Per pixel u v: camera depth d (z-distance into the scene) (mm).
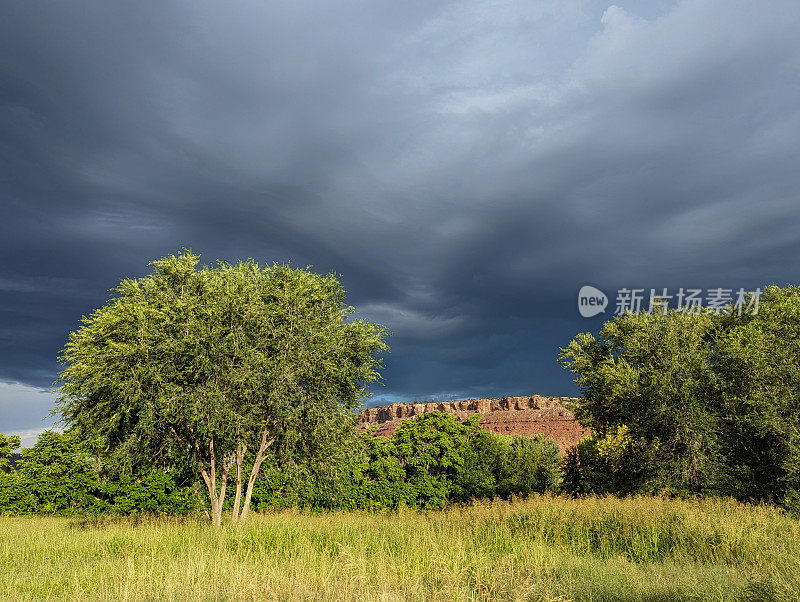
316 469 24125
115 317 21609
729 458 27422
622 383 31438
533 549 11844
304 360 21672
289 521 20766
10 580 10453
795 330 27953
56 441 34562
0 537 18016
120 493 32312
